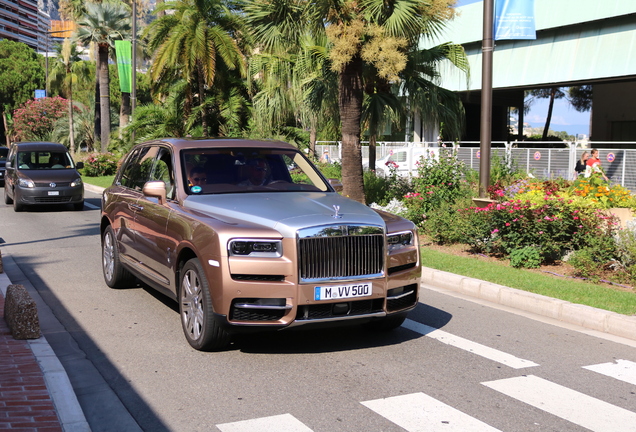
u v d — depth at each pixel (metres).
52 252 10.95
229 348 5.75
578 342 6.06
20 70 79.38
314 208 5.70
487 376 5.11
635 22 21.53
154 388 4.79
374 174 17.98
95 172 31.47
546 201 9.45
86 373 5.10
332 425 4.14
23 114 56.81
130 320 6.66
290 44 14.37
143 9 39.91
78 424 4.02
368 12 13.03
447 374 5.14
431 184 12.84
